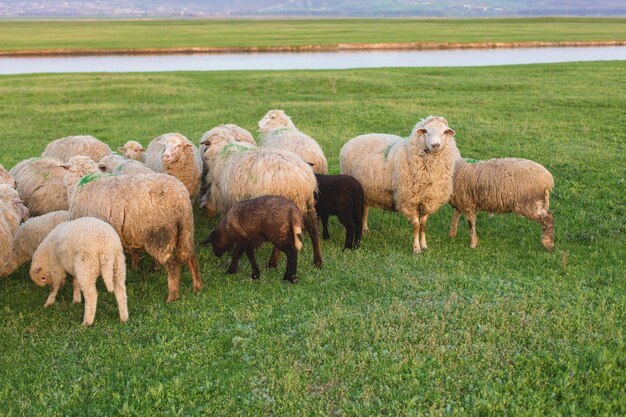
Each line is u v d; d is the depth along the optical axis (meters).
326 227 9.52
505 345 5.59
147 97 24.83
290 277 7.61
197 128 18.58
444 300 6.69
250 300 7.00
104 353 5.86
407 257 8.44
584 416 4.59
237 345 5.93
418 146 8.75
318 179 8.96
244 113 20.72
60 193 9.29
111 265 6.46
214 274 8.11
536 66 32.81
